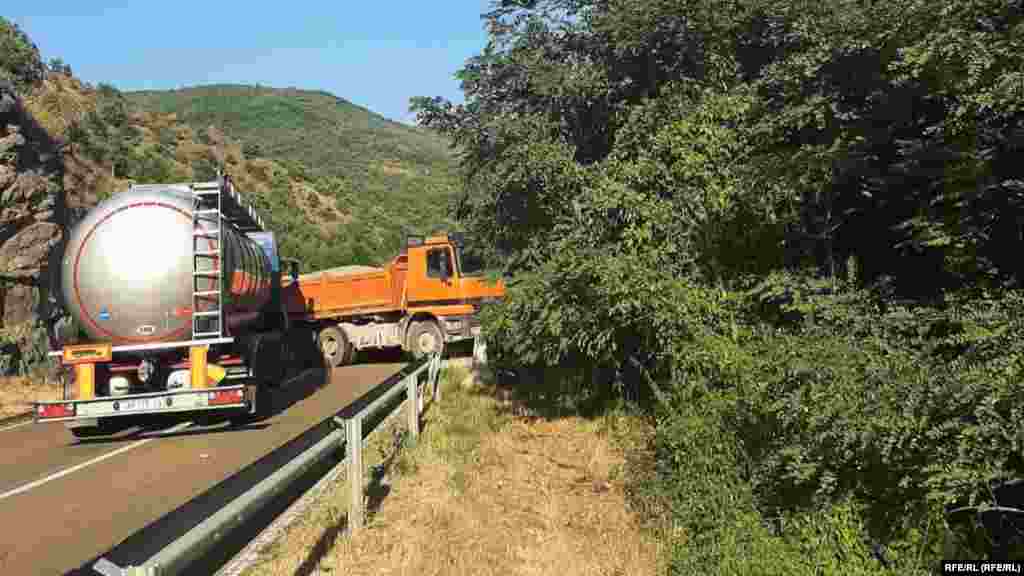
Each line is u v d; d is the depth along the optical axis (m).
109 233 11.41
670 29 9.62
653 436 8.79
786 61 8.10
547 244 10.27
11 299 21.30
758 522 6.11
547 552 6.29
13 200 21.45
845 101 7.77
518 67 10.92
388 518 6.85
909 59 6.15
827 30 7.42
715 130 8.78
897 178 7.03
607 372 11.70
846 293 7.07
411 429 9.71
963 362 5.35
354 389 16.56
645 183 9.10
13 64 37.00
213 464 9.38
